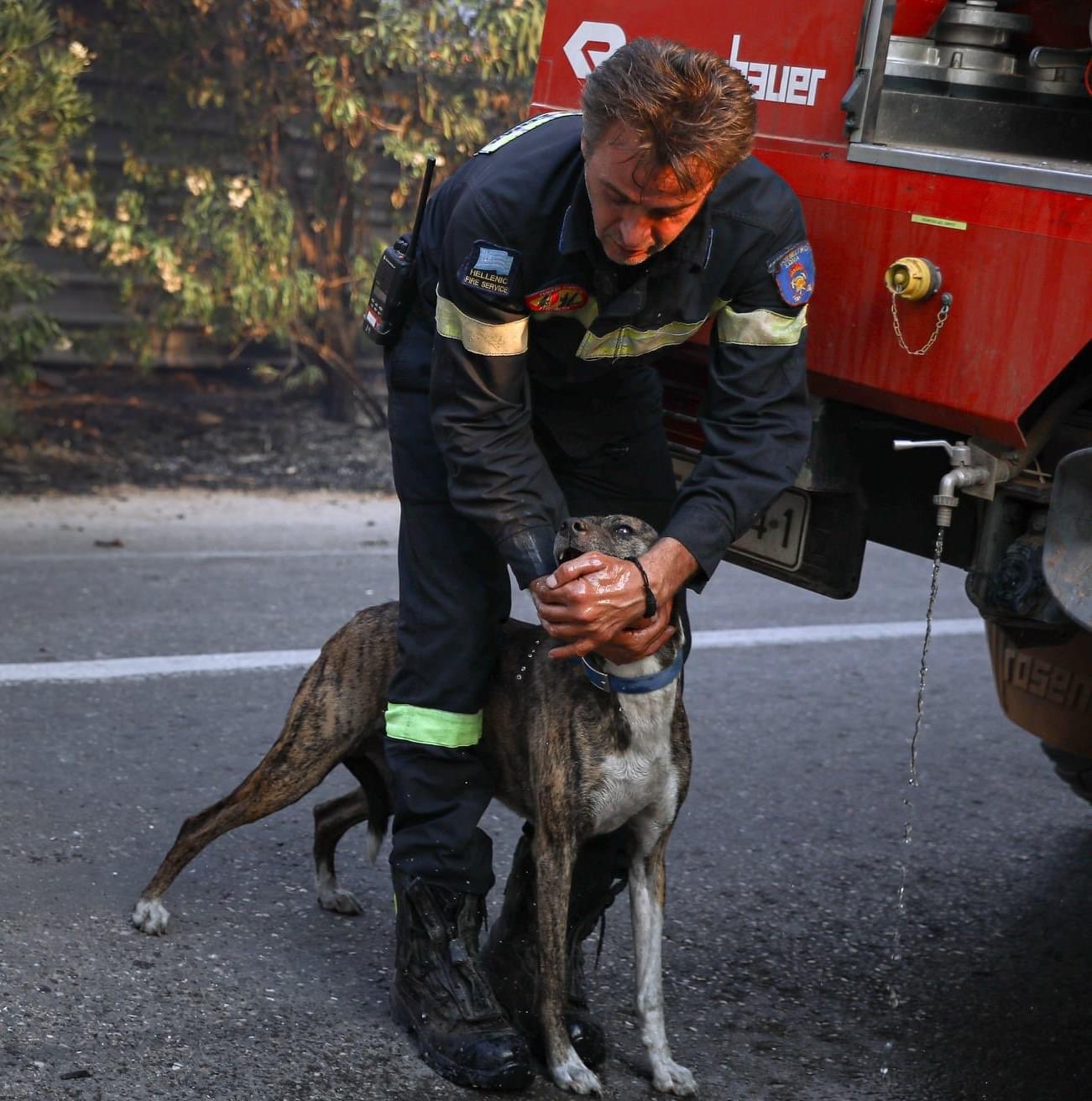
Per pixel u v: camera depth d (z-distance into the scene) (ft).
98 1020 9.65
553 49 12.13
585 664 9.20
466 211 8.64
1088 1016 11.02
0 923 10.82
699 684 18.74
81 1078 8.92
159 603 20.26
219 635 18.93
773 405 9.05
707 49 10.86
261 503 28.12
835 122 9.96
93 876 11.87
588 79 7.98
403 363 9.86
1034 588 9.12
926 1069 10.07
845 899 12.85
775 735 17.08
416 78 31.50
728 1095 9.55
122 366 36.86
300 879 12.33
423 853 9.75
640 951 9.70
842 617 22.54
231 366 37.47
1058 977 11.66
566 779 9.29
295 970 10.70
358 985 10.57
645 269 8.57
